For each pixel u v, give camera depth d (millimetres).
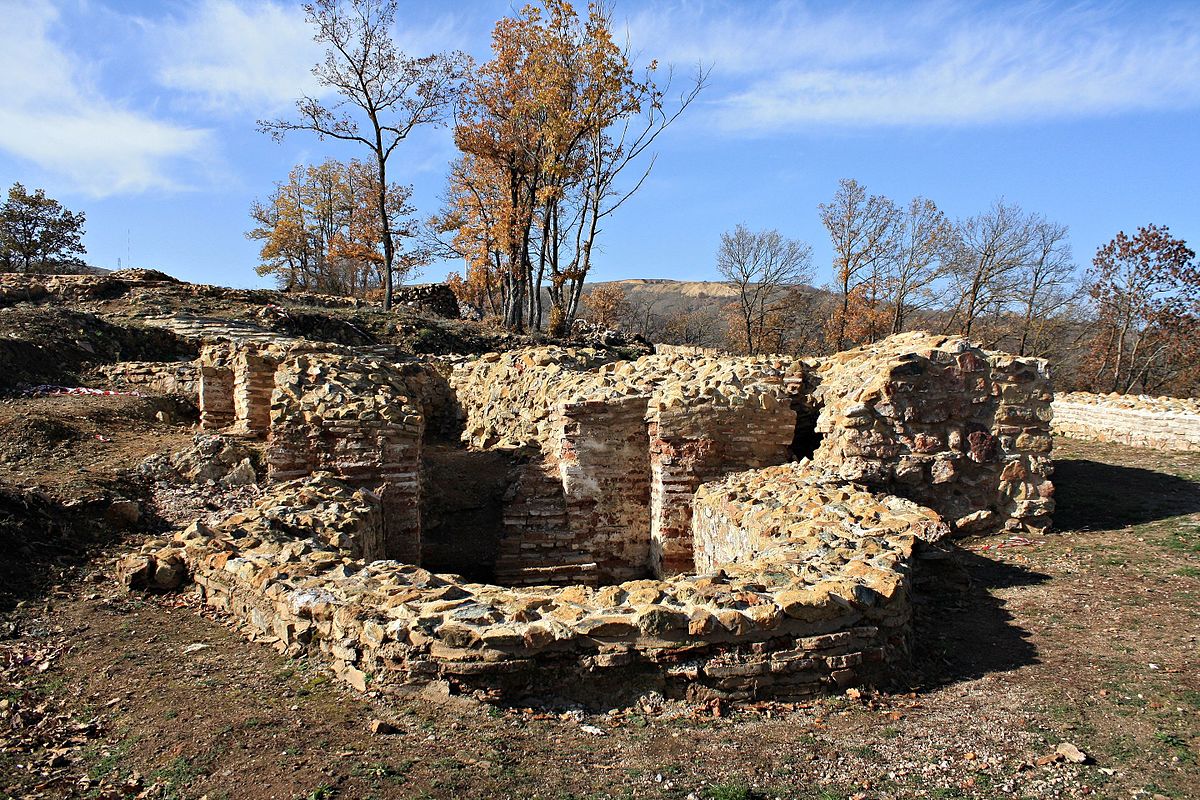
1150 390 43938
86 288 27719
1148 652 5574
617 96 28859
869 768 3791
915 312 49031
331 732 4066
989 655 5586
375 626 4680
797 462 10141
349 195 55719
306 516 7480
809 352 55688
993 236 41812
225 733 4074
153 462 10055
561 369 13281
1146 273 39500
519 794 3482
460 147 31531
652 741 4070
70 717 4438
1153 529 9336
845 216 45344
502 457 13570
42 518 7926
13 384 16641
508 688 4441
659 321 74375
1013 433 9398
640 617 4547
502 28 29219
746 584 5125
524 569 10523
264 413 11289
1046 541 8984
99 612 6219
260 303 30375
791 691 4648
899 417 9227
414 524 9742
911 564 6207
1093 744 4070
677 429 9930
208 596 6398
